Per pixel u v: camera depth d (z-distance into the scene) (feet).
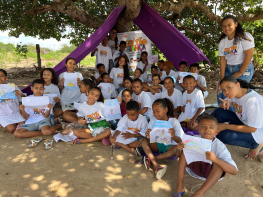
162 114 10.38
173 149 10.31
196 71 17.44
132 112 11.02
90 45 16.96
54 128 13.33
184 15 31.17
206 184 7.53
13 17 29.43
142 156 10.69
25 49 52.80
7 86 13.61
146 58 23.04
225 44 12.99
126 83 15.31
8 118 13.50
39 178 8.96
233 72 13.12
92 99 12.55
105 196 7.98
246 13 26.45
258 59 31.35
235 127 9.78
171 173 9.60
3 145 11.84
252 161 10.57
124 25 24.20
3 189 8.25
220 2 28.45
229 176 9.37
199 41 33.86
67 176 9.14
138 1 17.56
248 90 9.59
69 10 22.58
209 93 24.70
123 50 23.00
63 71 17.66
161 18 18.99
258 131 9.88
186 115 13.96
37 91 13.10
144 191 8.33
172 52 21.61
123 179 9.05
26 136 12.69
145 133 10.84
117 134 11.30
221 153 7.88
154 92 16.33
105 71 21.47
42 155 10.85
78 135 12.37
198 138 7.82
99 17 25.02
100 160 10.50
